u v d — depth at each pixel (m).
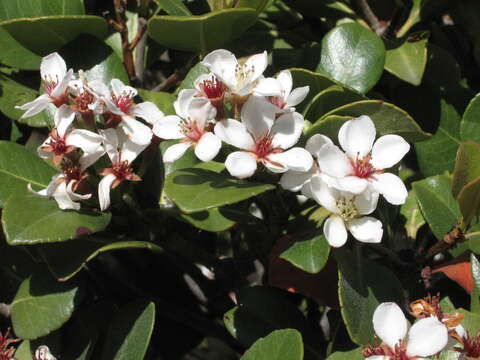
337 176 0.15
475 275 0.16
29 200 0.16
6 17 0.21
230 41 0.19
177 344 0.21
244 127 0.15
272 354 0.15
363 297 0.16
